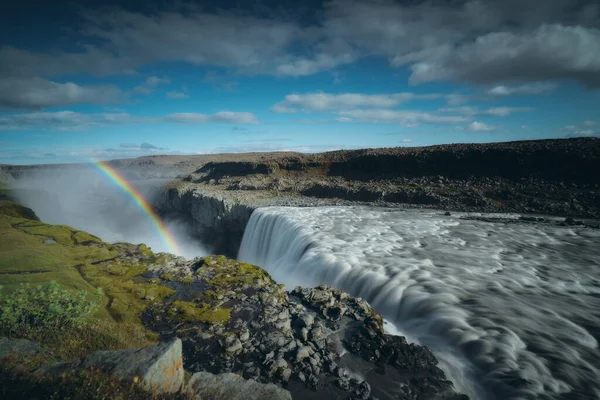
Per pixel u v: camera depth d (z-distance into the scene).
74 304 9.52
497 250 22.19
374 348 10.34
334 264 19.77
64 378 5.10
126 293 13.87
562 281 16.56
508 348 10.52
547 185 39.44
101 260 18.08
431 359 10.01
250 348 10.16
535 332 11.55
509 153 47.22
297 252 26.58
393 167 59.12
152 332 10.81
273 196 55.75
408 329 13.04
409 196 45.69
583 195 35.22
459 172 50.28
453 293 14.92
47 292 10.42
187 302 13.16
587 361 9.90
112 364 5.39
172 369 5.71
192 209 62.06
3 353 5.98
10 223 23.97
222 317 11.98
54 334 8.39
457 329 11.80
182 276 16.27
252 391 6.11
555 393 8.54
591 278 17.00
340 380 8.86
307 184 59.94
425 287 15.80
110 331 9.54
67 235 22.25
